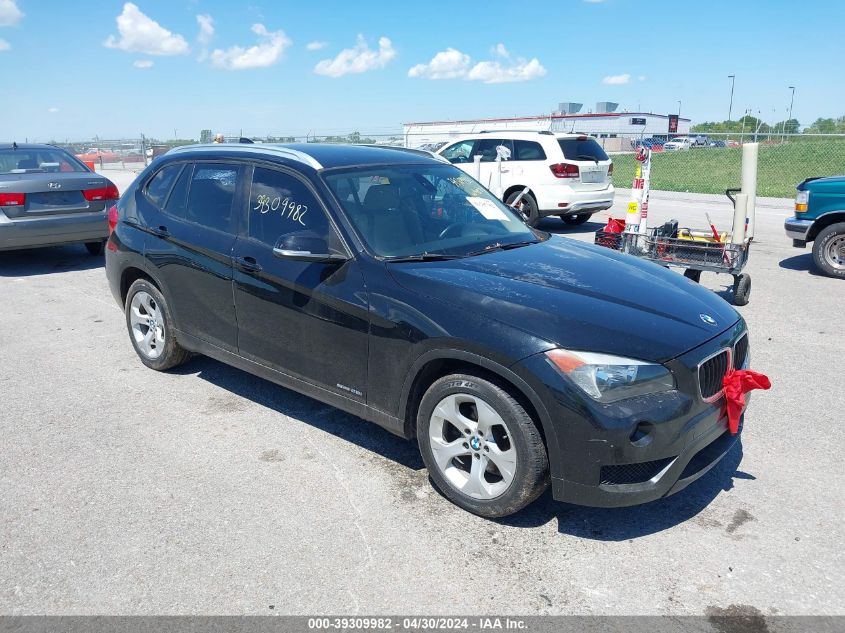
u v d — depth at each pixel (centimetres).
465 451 339
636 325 318
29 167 930
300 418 454
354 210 397
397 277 359
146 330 537
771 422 447
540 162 1216
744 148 686
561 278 362
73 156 1000
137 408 469
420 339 338
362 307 363
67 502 354
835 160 2809
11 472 384
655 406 299
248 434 430
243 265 423
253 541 320
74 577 296
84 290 809
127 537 323
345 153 453
